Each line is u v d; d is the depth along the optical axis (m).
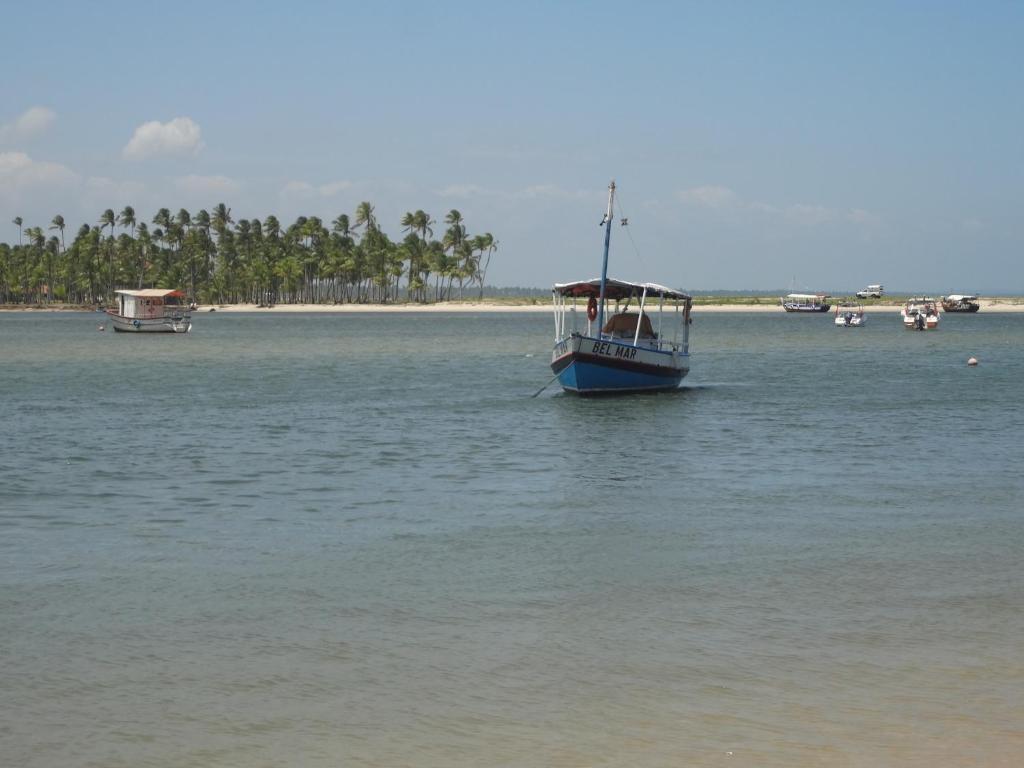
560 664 13.27
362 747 10.86
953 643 13.96
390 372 67.81
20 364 75.44
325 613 15.52
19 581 17.38
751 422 40.06
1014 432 36.72
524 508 23.72
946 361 78.69
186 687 12.56
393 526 21.75
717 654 13.59
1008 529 21.03
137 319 127.62
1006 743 10.71
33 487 26.61
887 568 17.94
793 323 179.62
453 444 34.44
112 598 16.36
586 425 39.28
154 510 23.62
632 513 23.03
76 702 12.12
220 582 17.25
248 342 110.38
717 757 10.45
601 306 46.97
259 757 10.66
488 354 89.06
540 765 10.38
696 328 153.88
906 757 10.39
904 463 29.97
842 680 12.58
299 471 29.09
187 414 43.31
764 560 18.58
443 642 14.16
